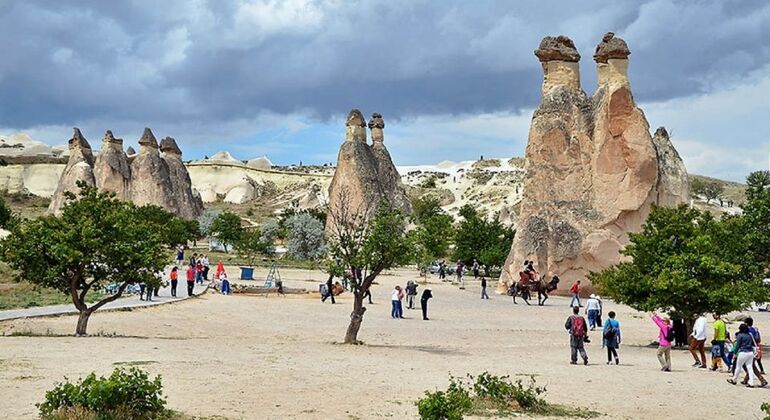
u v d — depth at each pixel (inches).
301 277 2305.6
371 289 2018.9
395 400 538.9
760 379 705.0
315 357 767.7
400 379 639.8
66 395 423.5
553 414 531.2
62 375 571.8
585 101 2119.8
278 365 690.2
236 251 3255.4
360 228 955.3
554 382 676.1
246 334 1032.2
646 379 721.6
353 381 615.8
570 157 2062.0
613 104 2025.1
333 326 1164.5
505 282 2011.6
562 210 2025.1
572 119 2089.1
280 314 1316.4
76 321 1071.0
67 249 885.2
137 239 959.0
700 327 836.0
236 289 1758.1
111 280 939.3
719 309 997.2
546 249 1991.9
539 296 1701.5
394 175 3457.2
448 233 2251.5
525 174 2094.0
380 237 919.7
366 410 499.8
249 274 2150.6
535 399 551.5
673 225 1045.2
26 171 6796.3
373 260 916.0
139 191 4052.7
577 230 1985.7
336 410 495.2
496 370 733.9
